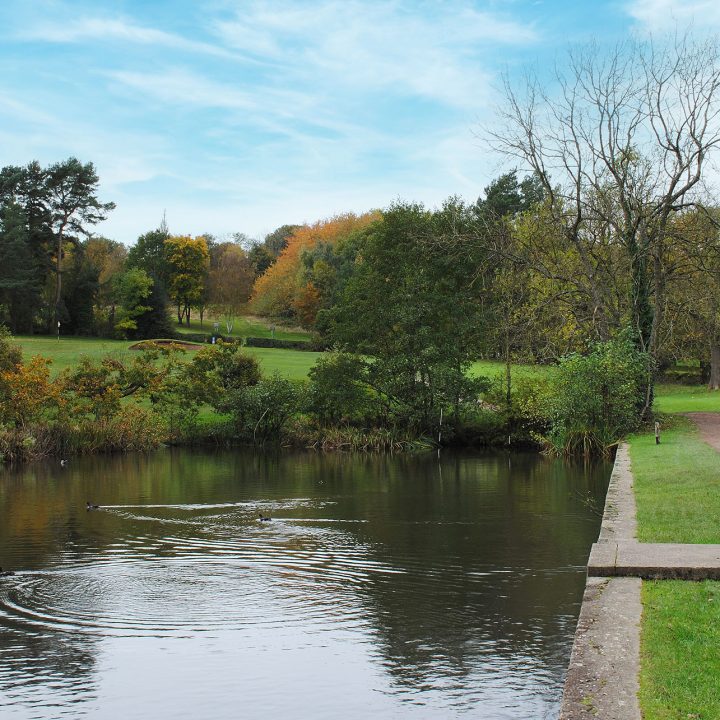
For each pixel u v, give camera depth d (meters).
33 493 22.48
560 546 14.78
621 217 37.31
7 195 85.12
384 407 40.53
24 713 7.61
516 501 20.47
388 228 43.78
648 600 8.10
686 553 9.72
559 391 32.78
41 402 35.19
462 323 40.56
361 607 10.96
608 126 35.69
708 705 5.56
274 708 7.66
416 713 7.46
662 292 36.94
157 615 10.63
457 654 9.05
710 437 27.70
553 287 41.50
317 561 13.75
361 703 7.71
